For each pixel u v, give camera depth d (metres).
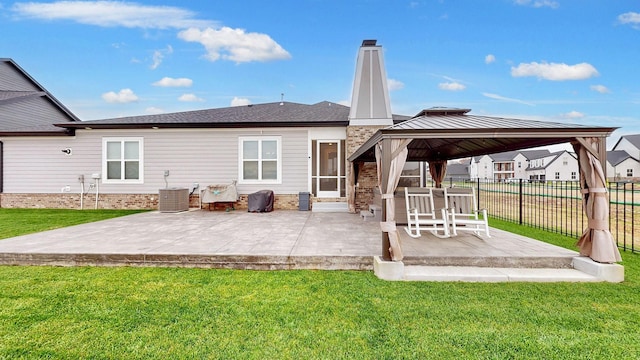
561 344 2.89
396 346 2.85
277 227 7.71
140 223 8.33
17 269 4.96
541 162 57.19
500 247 5.51
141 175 11.78
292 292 4.04
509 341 2.93
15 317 3.33
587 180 4.71
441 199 7.77
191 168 11.77
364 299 3.83
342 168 11.58
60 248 5.48
